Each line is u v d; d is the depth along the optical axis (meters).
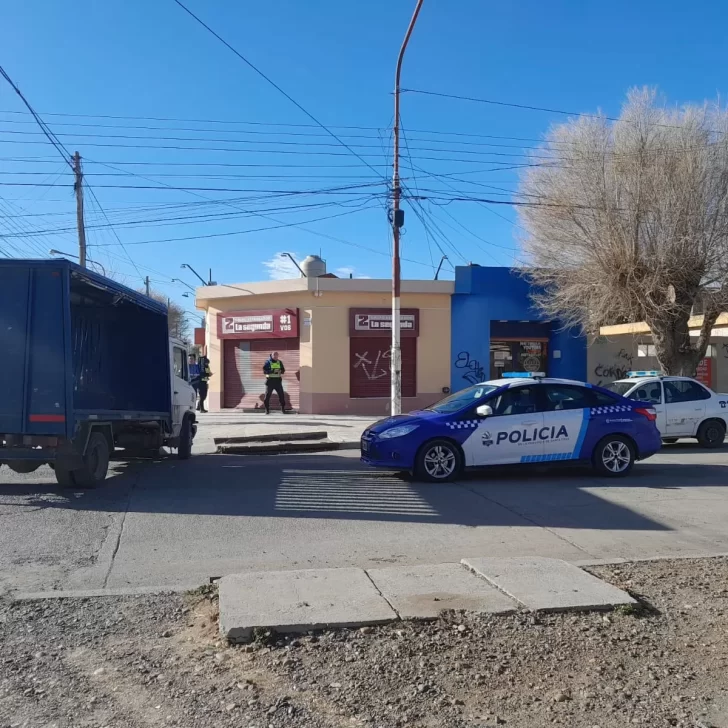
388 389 22.86
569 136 20.91
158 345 12.63
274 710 3.59
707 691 3.79
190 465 12.77
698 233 18.67
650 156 19.34
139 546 7.00
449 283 23.05
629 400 11.38
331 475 11.41
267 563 6.44
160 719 3.53
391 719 3.50
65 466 9.33
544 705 3.64
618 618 4.79
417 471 10.55
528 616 4.76
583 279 20.69
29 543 7.06
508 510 8.71
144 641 4.51
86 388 12.40
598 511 8.67
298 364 22.84
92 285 9.93
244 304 23.73
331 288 22.27
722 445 15.79
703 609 4.98
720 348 25.97
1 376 8.91
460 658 4.15
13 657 4.27
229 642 4.36
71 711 3.61
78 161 22.86
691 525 7.98
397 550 6.87
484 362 23.27
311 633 4.46
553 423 10.83
